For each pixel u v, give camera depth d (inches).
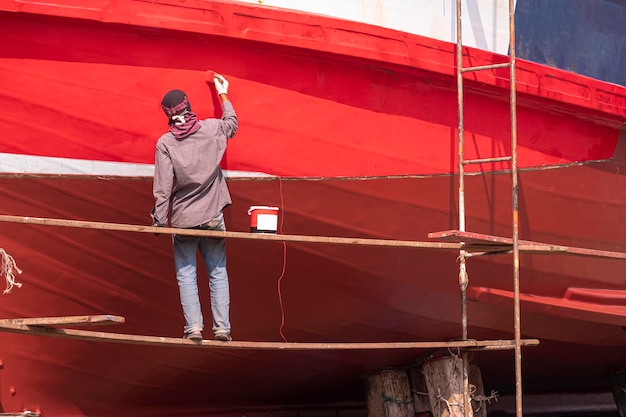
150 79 619.8
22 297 677.9
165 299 707.4
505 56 716.7
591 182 798.5
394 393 815.7
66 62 602.2
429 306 768.9
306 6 677.3
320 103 665.0
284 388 839.1
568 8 804.0
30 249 655.1
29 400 723.4
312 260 709.3
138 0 597.6
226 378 794.2
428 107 703.1
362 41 654.5
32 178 625.6
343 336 778.8
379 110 684.7
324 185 681.6
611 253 714.8
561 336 843.4
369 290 742.5
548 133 765.9
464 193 733.9
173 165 593.3
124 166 636.1
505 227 759.1
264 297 727.7
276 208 645.9
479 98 724.0
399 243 638.5
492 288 776.9
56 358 711.1
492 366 888.9
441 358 767.7
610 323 813.9
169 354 740.0
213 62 629.3
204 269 695.1
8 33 588.4
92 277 681.6
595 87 759.7
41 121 611.8
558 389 1035.9
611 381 971.3
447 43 690.8
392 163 697.0
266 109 650.8
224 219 679.7
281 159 663.1
